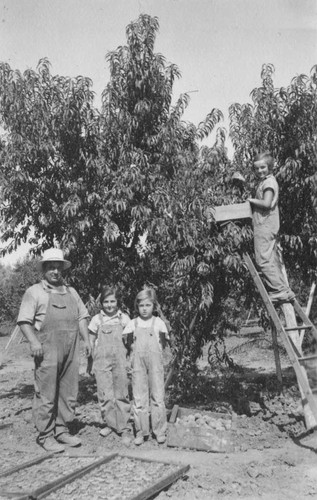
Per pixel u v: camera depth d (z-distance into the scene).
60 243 8.06
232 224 6.86
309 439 6.20
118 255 8.73
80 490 4.61
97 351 6.56
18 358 15.71
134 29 8.05
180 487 4.72
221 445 5.87
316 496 4.48
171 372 7.98
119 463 5.34
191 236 7.03
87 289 8.85
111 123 8.08
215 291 8.23
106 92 8.02
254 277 6.61
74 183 7.84
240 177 7.42
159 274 8.89
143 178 7.68
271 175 6.84
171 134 7.93
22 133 8.04
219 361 9.27
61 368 6.29
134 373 6.36
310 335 10.38
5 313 22.16
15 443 6.33
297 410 7.48
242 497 4.50
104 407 6.49
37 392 6.14
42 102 7.93
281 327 6.22
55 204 8.51
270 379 10.20
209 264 7.35
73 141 7.95
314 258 8.12
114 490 4.58
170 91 8.54
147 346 6.36
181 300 7.67
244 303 8.71
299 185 7.70
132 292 8.82
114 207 7.86
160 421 6.28
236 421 7.02
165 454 5.79
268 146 8.00
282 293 6.69
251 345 15.47
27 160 8.07
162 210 7.48
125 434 6.37
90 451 5.94
